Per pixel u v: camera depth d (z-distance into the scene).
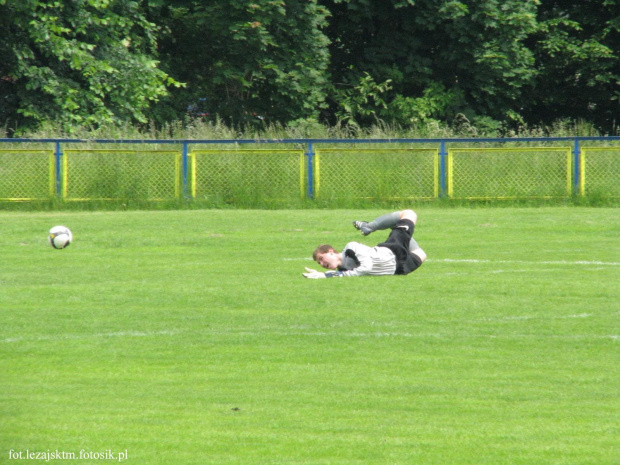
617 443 15.98
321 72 112.44
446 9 109.88
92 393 19.20
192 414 17.70
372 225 36.56
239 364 21.78
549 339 24.47
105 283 34.62
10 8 86.12
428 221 60.19
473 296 31.12
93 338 24.59
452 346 23.64
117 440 16.14
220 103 114.38
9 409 18.02
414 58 116.31
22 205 72.75
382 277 35.56
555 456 15.34
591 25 119.44
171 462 15.05
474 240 50.59
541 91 121.94
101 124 90.56
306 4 108.69
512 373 20.88
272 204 74.56
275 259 42.69
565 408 18.08
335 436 16.38
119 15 98.44
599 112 128.25
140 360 22.17
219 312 28.39
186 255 44.22
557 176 75.12
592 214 65.06
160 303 30.02
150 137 86.44
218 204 74.25
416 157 75.06
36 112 90.00
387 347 23.56
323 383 20.02
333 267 36.03
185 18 108.25
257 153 74.69
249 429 16.80
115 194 73.38
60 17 89.75
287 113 112.19
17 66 89.19
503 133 118.69
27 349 23.27
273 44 106.31
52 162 72.88
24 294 31.89
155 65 101.06
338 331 25.52
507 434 16.48
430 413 17.75
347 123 113.56
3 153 72.44
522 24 111.19
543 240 50.59
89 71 90.12
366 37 122.25
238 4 102.94
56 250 46.25
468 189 75.25
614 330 25.61
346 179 75.12
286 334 25.14
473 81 116.75
